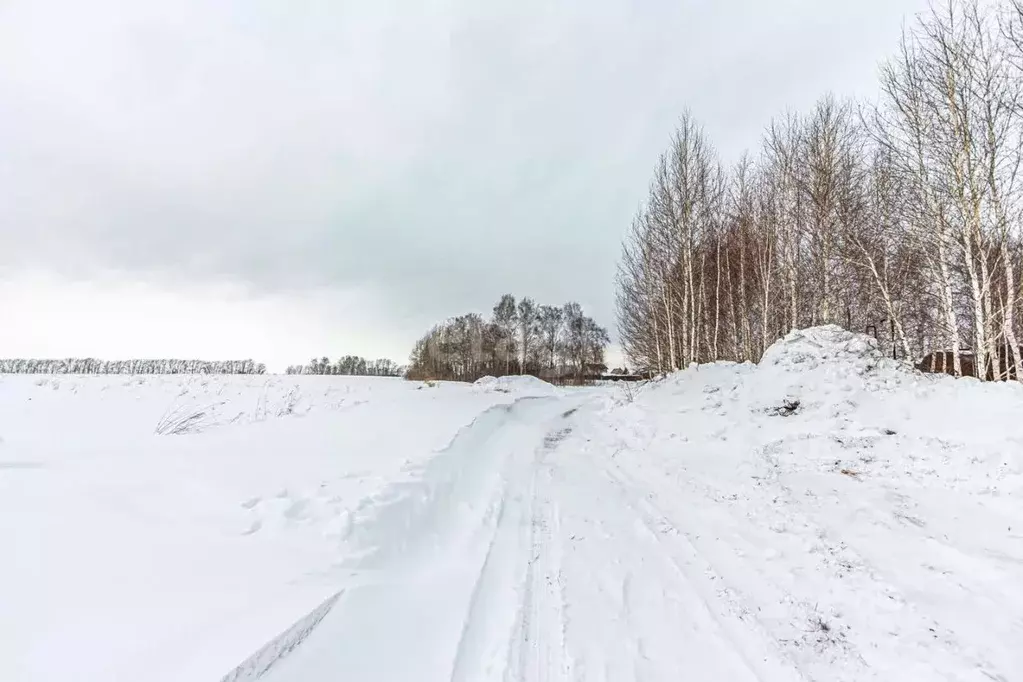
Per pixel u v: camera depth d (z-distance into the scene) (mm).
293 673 2424
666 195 18375
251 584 3076
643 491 6504
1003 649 2896
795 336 10453
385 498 4793
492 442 9633
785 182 15734
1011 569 3666
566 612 3537
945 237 9719
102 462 5191
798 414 8312
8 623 2289
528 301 57500
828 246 13641
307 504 4398
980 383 7176
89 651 2174
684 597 3730
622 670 2877
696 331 17484
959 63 9344
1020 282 9609
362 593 3355
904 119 10406
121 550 3205
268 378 23891
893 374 8391
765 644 3111
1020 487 4926
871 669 2828
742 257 17906
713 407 9703
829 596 3619
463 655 2984
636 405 11578
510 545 4758
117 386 16031
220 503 4223
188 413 9906
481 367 51844
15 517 3475
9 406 10609
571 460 8523
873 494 5441
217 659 2223
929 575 3760
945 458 5883
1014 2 8672
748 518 5242
